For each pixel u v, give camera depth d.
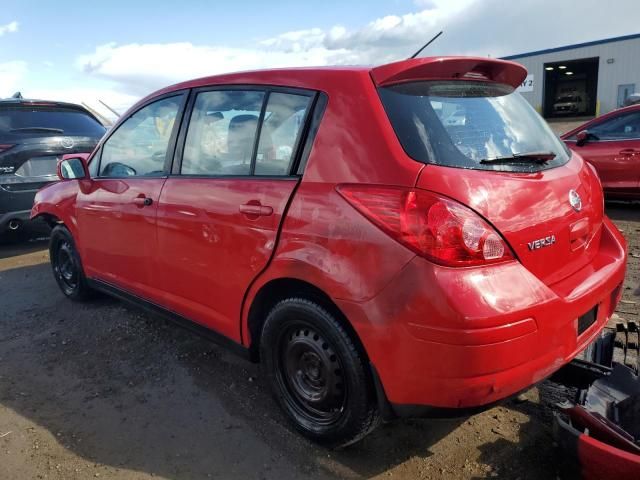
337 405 2.54
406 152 2.21
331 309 2.44
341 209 2.30
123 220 3.65
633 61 32.12
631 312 3.97
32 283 5.33
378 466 2.54
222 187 2.90
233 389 3.23
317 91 2.58
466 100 2.56
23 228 6.38
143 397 3.18
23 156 6.21
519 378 2.11
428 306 2.02
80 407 3.10
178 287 3.28
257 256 2.66
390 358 2.15
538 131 2.81
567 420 2.39
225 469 2.54
